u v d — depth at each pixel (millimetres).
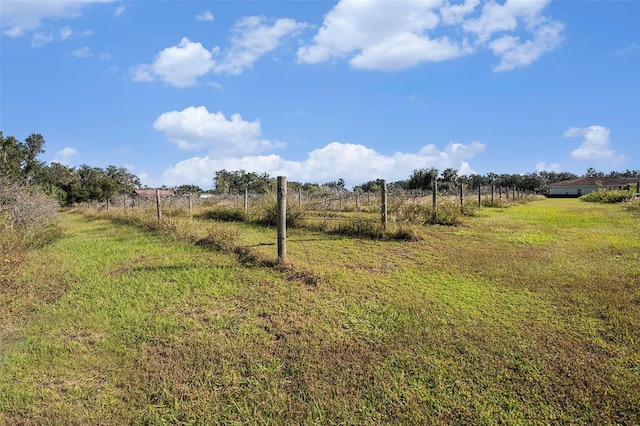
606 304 3848
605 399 2344
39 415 2314
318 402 2391
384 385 2551
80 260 6379
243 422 2232
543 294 4230
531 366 2723
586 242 7301
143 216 11812
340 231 8812
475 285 4629
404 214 10633
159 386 2572
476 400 2371
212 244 7230
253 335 3303
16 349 3104
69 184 38094
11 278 4676
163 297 4312
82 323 3609
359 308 3891
